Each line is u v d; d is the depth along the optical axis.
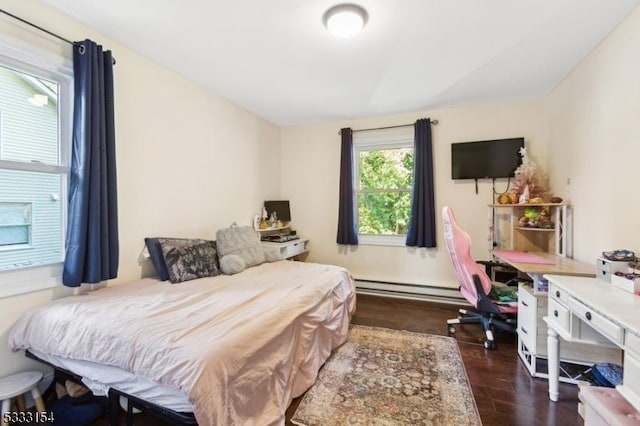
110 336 1.31
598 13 1.73
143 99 2.27
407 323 2.83
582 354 1.91
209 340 1.24
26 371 1.63
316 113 3.65
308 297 1.94
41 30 1.66
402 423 1.50
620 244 1.84
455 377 1.91
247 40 2.04
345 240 3.78
